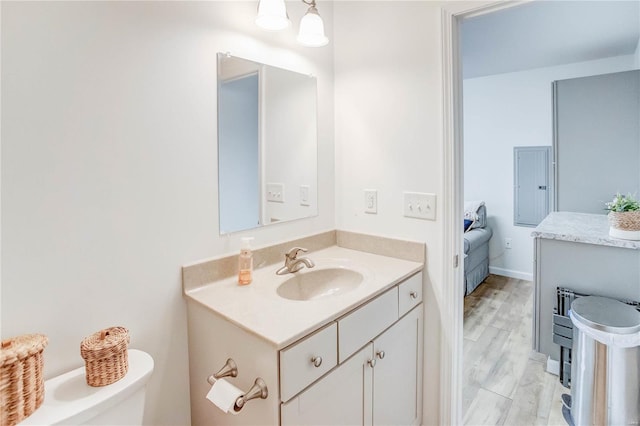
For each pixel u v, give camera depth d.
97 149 1.05
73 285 1.02
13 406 0.77
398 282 1.43
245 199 1.49
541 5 2.39
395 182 1.70
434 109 1.55
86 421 0.86
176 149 1.24
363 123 1.79
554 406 1.96
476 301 3.54
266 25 1.31
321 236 1.86
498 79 4.25
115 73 1.07
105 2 1.05
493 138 4.35
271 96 1.57
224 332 1.12
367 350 1.27
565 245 2.21
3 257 0.90
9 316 0.91
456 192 1.55
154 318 1.21
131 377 0.96
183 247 1.28
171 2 1.20
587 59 3.63
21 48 0.90
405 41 1.62
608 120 2.87
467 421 1.85
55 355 0.99
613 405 1.66
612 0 2.31
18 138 0.91
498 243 4.42
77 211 1.02
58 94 0.97
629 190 2.83
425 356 1.67
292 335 0.97
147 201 1.17
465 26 2.74
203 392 1.25
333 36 1.87
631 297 2.04
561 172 3.09
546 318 2.29
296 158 1.71
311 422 1.05
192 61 1.27
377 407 1.35
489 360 2.44
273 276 1.47
